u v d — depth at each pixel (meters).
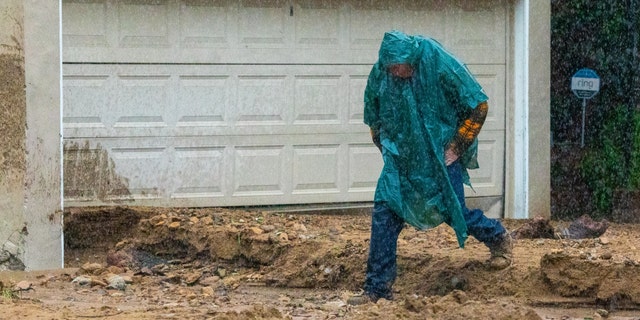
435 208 13.95
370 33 22.08
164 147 20.88
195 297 15.46
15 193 18.11
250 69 21.33
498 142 22.88
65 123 20.20
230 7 21.12
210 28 21.06
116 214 20.23
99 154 20.45
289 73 21.59
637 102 25.08
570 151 25.11
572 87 24.34
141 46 20.64
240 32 21.23
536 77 22.47
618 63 25.59
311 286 16.50
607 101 25.48
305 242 17.38
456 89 13.83
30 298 14.74
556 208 24.80
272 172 21.58
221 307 14.12
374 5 22.05
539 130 22.55
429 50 13.85
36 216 18.25
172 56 20.83
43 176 18.31
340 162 22.00
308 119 21.75
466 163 14.43
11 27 17.98
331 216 21.16
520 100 22.59
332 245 17.03
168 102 20.86
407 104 13.77
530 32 22.38
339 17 21.84
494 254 14.75
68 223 20.00
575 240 17.64
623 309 13.59
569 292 13.91
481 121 13.91
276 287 16.61
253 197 21.48
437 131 13.85
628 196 24.50
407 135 13.85
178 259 18.77
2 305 13.26
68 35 20.16
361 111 22.06
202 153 21.12
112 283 16.23
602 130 25.30
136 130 20.67
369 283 14.16
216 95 21.16
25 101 18.11
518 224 21.53
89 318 12.12
